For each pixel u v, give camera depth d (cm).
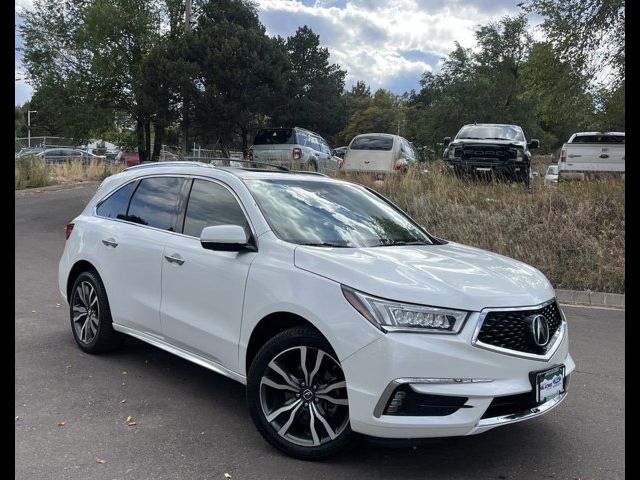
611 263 945
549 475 348
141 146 2988
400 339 321
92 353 556
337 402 348
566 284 946
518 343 340
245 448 375
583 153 1414
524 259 1000
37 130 5931
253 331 389
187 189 490
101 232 546
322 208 461
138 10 2800
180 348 458
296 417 363
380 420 321
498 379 326
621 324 748
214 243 397
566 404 468
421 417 318
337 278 350
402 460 363
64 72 2894
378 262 366
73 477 333
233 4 2334
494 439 398
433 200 1170
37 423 404
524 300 350
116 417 418
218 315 417
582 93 1566
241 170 483
